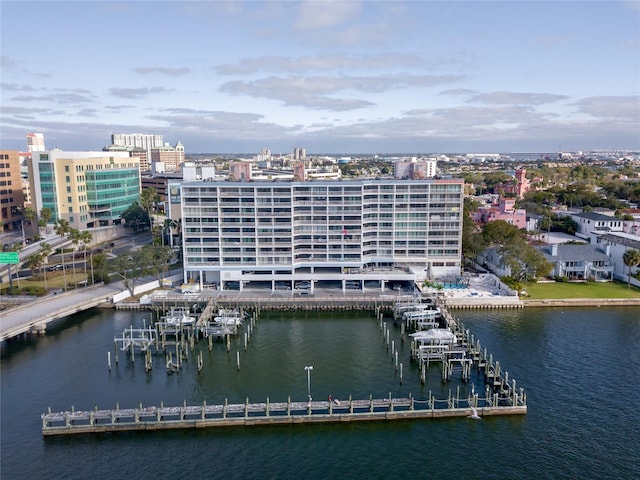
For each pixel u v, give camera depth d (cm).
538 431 8825
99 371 11150
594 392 10069
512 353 11800
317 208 16312
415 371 11131
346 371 11150
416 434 8775
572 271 17438
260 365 11494
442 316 13900
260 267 16238
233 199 15925
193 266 16312
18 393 10156
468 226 19200
